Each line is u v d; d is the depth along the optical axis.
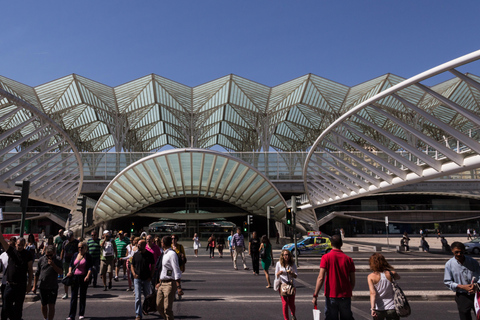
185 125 70.00
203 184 43.53
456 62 13.94
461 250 6.52
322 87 63.91
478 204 56.78
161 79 61.59
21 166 24.22
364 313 9.02
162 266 7.66
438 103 64.44
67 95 61.12
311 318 8.64
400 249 34.16
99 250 12.99
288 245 28.52
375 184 26.73
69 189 38.31
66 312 9.45
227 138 101.81
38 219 53.53
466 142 16.38
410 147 20.52
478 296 6.11
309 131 84.06
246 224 31.61
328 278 6.48
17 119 66.81
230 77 61.12
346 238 51.66
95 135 87.88
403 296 5.76
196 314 9.01
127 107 68.00
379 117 71.56
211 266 21.47
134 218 62.53
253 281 14.77
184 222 52.19
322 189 34.97
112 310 9.53
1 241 7.18
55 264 7.99
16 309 7.27
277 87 63.56
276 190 40.47
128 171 36.06
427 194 61.56
